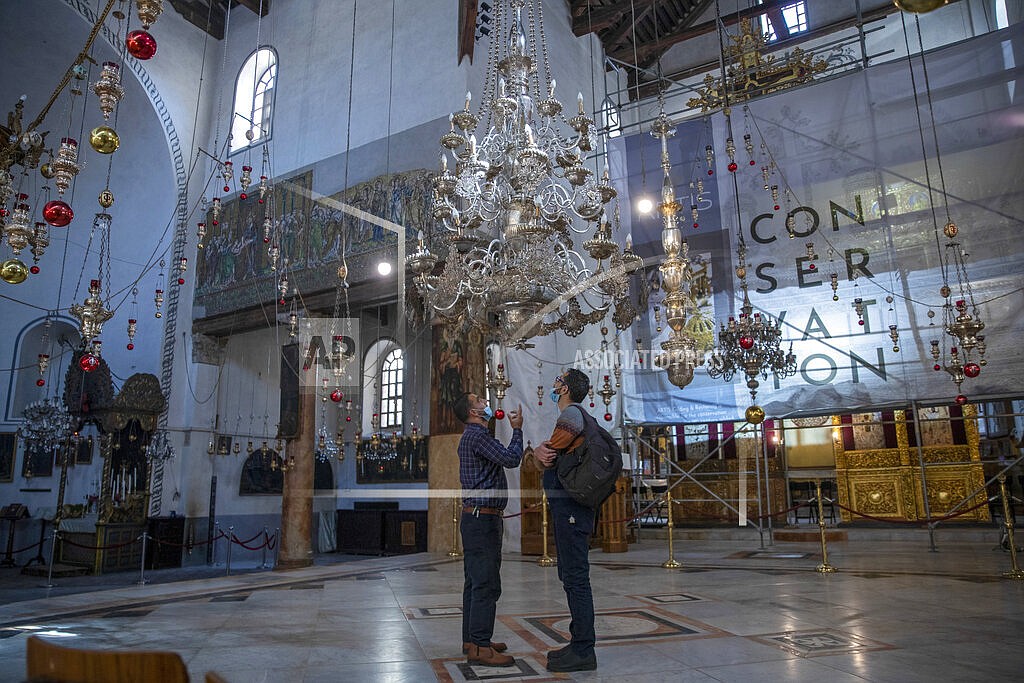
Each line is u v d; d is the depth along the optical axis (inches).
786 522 585.6
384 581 350.0
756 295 359.6
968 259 381.7
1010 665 154.6
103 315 361.7
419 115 560.1
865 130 421.1
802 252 364.8
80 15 653.9
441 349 490.6
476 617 164.1
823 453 636.1
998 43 409.4
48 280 757.9
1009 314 374.6
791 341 358.0
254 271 652.1
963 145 399.5
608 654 171.6
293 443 567.2
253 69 728.3
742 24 624.1
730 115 450.0
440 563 442.9
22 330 755.4
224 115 738.2
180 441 712.4
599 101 712.4
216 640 199.9
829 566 344.5
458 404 174.2
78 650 63.8
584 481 152.3
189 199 725.9
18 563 708.7
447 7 577.0
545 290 248.8
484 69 569.0
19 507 717.9
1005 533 419.5
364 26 630.5
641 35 847.7
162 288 718.5
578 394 163.9
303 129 644.7
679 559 431.2
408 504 751.7
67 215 237.9
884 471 549.6
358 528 774.5
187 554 696.4
